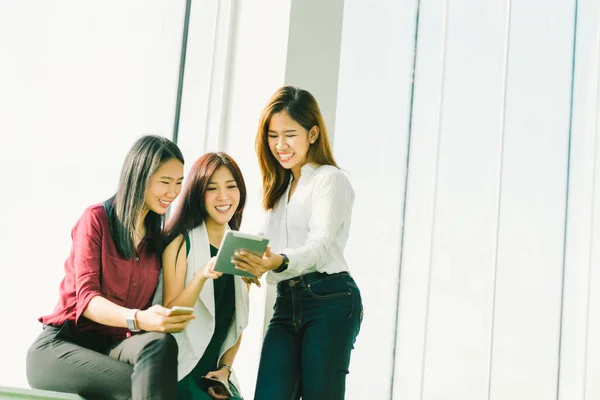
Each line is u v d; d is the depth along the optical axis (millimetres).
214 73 3508
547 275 4191
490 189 4156
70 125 3334
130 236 2508
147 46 3510
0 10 3279
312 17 3477
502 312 4098
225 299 2734
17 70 3279
